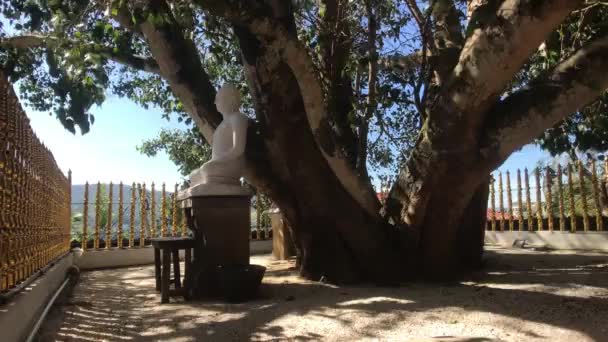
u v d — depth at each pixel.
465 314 4.55
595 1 6.46
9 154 4.30
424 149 6.07
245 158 6.64
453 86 5.51
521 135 5.50
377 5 7.27
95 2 5.74
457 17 6.90
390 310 4.81
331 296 5.73
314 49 7.59
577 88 5.20
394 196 6.82
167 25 6.55
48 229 6.80
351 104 7.30
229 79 10.97
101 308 5.69
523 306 4.72
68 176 10.20
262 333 4.33
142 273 9.27
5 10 7.97
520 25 4.70
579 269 7.09
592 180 10.84
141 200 11.40
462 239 7.60
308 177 6.26
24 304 4.41
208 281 5.92
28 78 8.98
